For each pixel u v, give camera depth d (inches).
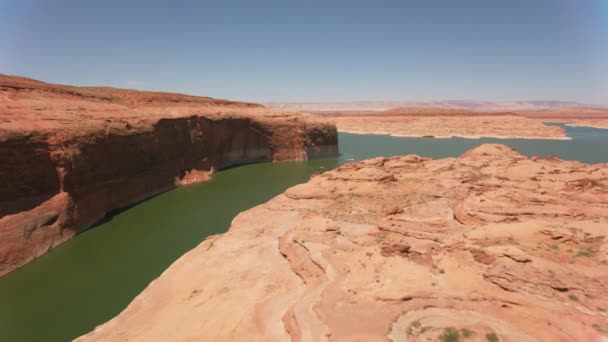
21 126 1491.1
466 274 793.6
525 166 2007.9
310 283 931.3
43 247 1405.0
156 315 937.5
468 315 698.2
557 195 1453.0
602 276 724.7
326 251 1059.3
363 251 946.1
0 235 1282.0
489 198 1392.7
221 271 1143.0
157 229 1708.9
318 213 1723.7
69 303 1075.9
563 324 654.5
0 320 994.1
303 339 663.1
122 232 1662.2
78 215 1638.8
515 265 770.2
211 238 1498.5
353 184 2027.6
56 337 923.4
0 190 1350.9
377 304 737.0
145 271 1275.8
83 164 1718.8
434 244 1132.5
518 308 698.8
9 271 1251.8
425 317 695.1
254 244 1355.8
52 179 1555.1
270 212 1835.6
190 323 860.6
